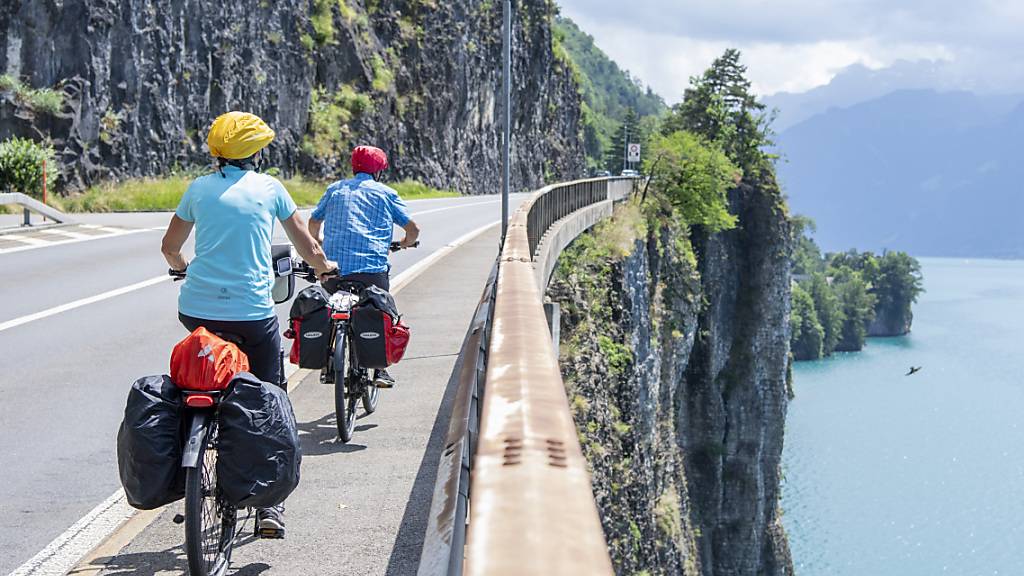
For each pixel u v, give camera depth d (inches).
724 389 2893.7
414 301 544.1
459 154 3208.7
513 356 101.7
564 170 5098.4
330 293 284.8
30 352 384.2
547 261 716.7
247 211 180.4
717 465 2755.9
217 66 1670.8
